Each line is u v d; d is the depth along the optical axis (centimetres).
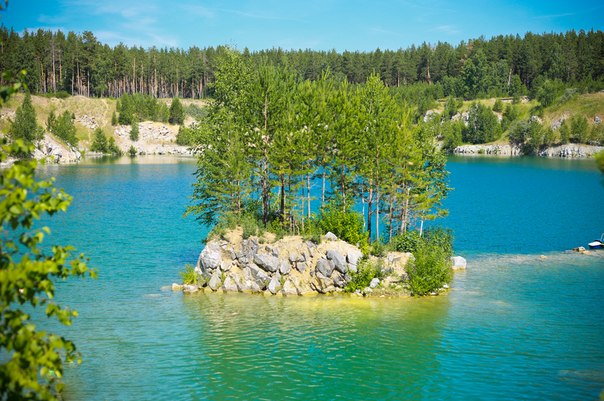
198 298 4744
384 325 4072
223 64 6531
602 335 3825
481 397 2912
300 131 5491
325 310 4431
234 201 5794
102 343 3650
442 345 3659
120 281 5206
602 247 7094
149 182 14362
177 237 7400
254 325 4059
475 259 6412
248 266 5025
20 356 1066
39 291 1145
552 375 3170
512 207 10944
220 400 2883
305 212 9125
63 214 9175
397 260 5166
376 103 6197
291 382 3111
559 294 4881
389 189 5800
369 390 3008
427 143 6431
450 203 11538
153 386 3028
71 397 2861
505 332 3900
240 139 5791
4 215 1094
